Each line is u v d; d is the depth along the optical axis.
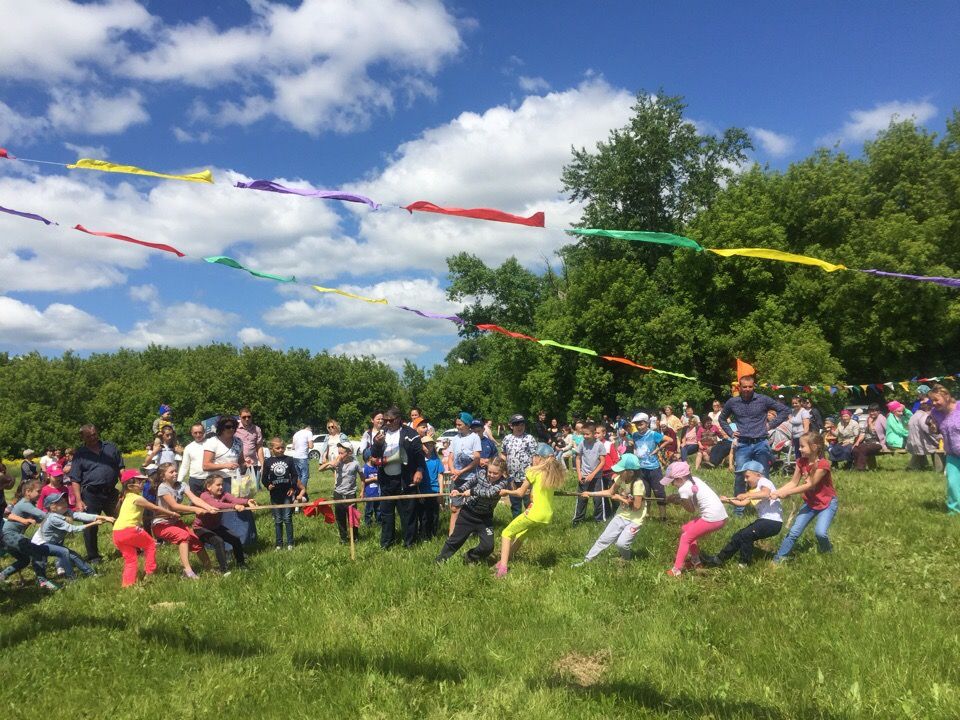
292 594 6.98
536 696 4.58
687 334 30.70
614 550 8.16
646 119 36.66
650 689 4.59
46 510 8.68
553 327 35.22
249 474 9.84
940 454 14.25
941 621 5.43
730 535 8.46
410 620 6.13
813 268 29.27
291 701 4.62
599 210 37.78
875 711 4.15
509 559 8.06
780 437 15.12
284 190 5.60
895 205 30.94
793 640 5.25
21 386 59.72
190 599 7.04
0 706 4.65
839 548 7.55
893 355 29.59
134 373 79.00
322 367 70.25
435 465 11.49
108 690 4.89
